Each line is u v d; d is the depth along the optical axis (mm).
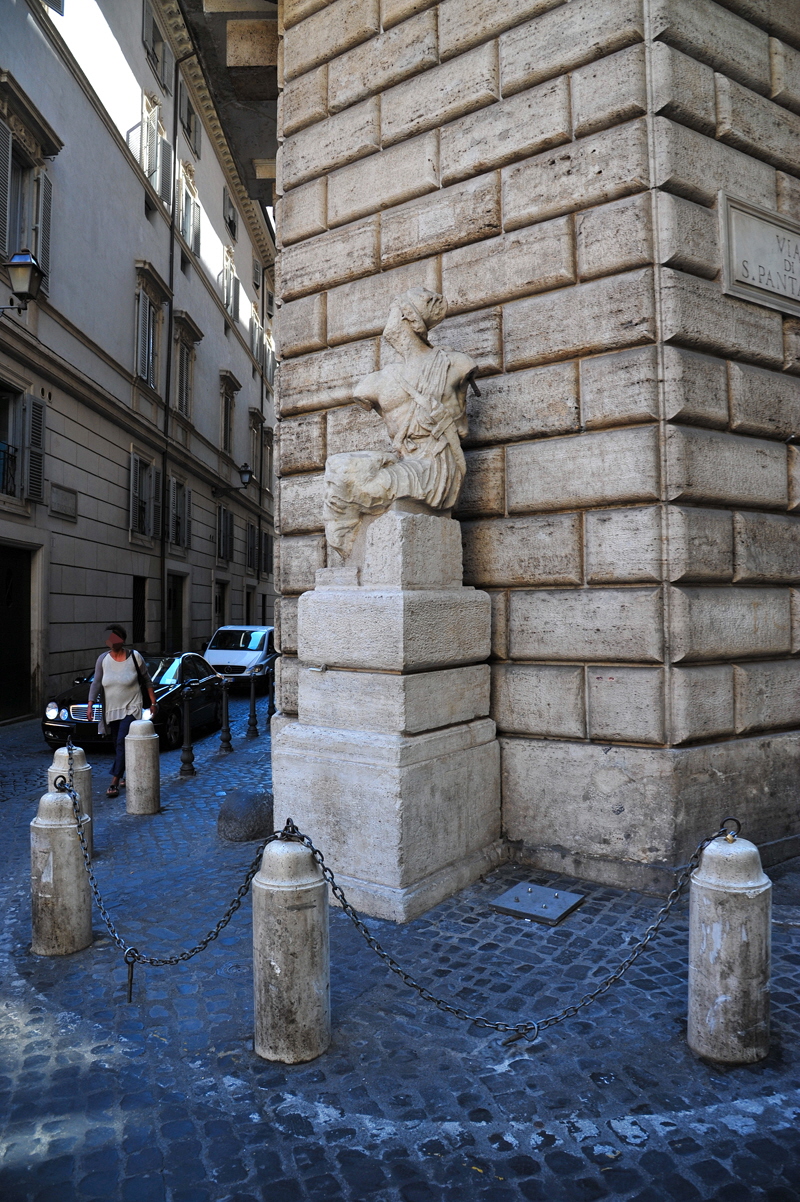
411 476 4805
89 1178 2461
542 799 5129
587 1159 2484
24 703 14633
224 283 29953
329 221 6402
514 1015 3352
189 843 6207
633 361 4816
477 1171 2447
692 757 4711
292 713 6410
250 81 9141
